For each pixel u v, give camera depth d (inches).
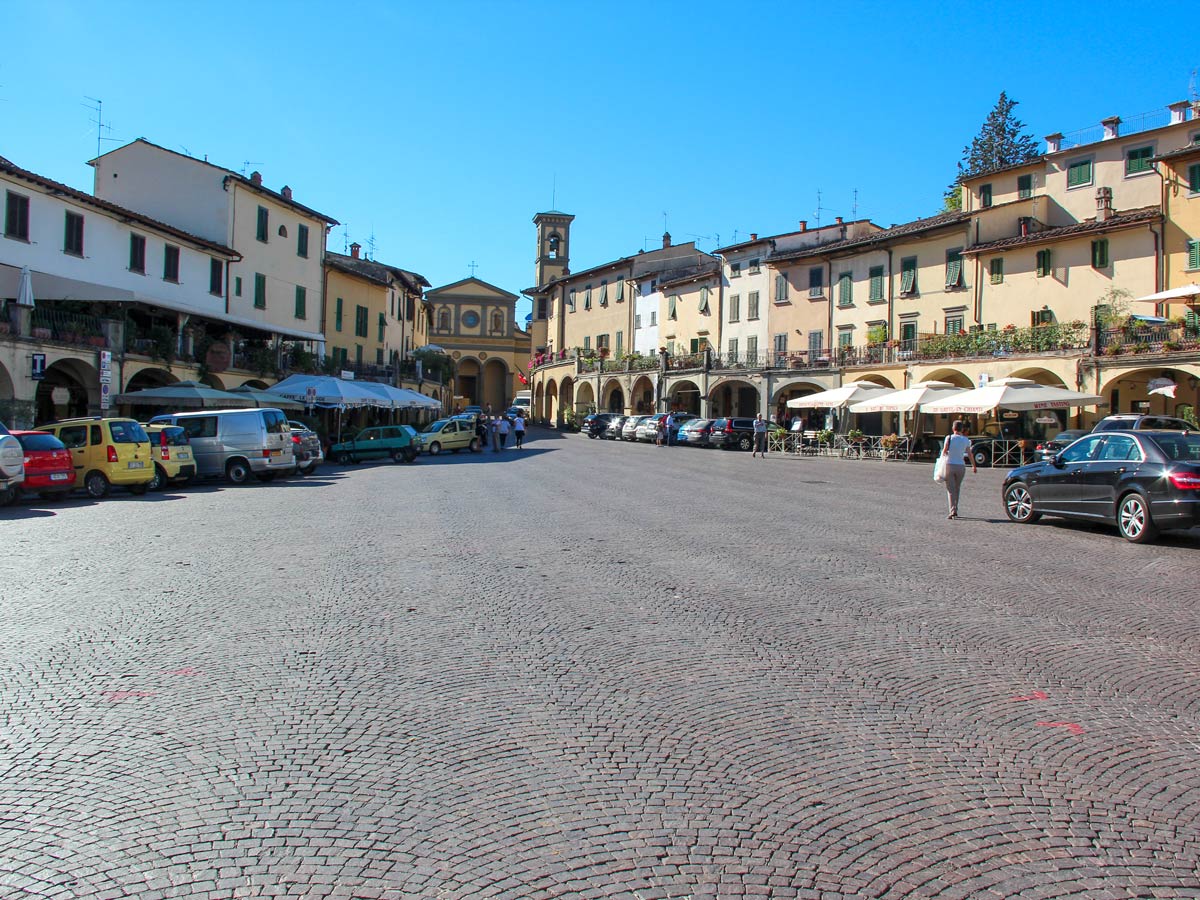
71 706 199.8
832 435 1581.0
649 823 144.6
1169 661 241.1
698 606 304.3
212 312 1285.7
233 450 903.7
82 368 1058.1
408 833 140.8
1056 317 1440.7
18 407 931.3
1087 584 350.3
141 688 213.0
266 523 537.6
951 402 1210.6
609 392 2568.9
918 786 159.9
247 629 269.4
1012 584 348.8
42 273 1057.5
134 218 1203.9
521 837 139.7
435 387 2497.5
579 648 249.8
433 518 562.6
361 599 313.1
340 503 666.8
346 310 1915.6
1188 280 1275.8
